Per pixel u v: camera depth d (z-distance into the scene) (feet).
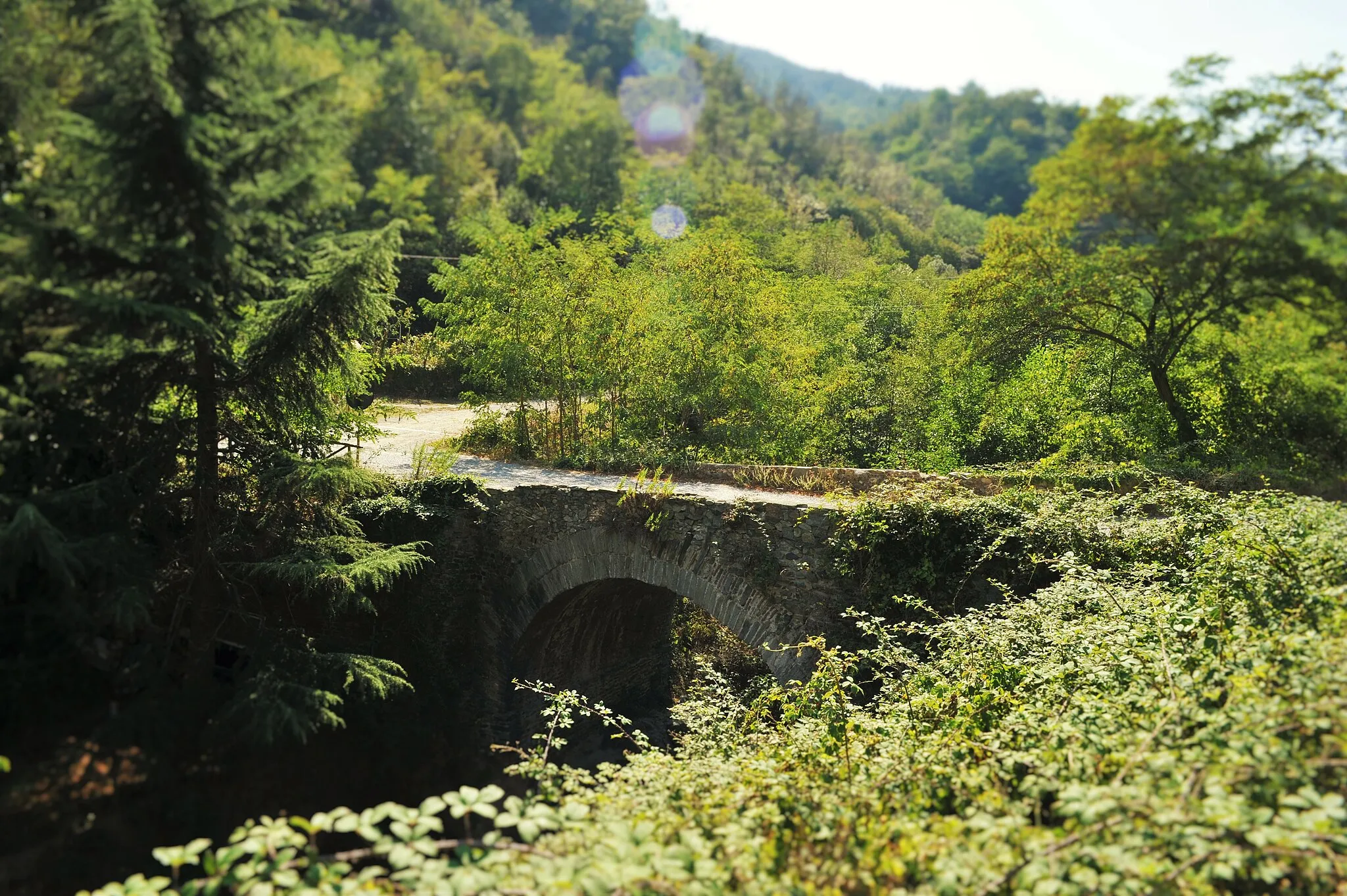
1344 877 10.39
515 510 39.88
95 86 21.08
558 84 241.55
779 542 34.01
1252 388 39.24
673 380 53.31
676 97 300.20
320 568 26.32
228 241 21.80
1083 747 15.37
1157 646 18.98
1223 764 12.08
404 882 11.53
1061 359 49.57
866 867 12.33
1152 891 10.05
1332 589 16.17
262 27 22.61
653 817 15.05
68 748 20.47
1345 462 34.83
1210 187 36.01
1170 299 39.45
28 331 19.88
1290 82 33.45
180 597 25.23
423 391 77.97
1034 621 24.53
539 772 18.65
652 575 36.78
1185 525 27.32
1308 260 34.14
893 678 27.84
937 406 63.00
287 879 10.79
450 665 38.52
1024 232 42.39
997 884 10.72
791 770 19.04
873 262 93.91
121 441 23.89
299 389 27.25
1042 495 32.32
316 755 27.73
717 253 56.24
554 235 122.83
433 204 139.44
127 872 20.16
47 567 19.08
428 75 189.67
